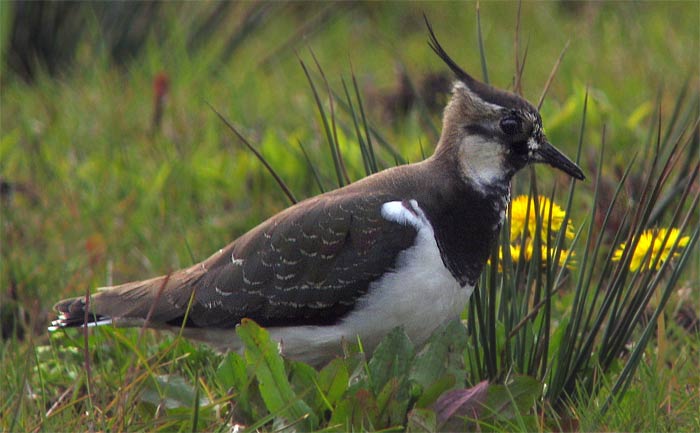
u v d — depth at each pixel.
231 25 18.70
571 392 9.15
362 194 9.09
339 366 8.41
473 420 8.31
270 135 13.88
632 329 9.14
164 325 9.49
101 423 8.62
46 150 14.52
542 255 9.59
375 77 17.70
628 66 17.14
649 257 9.15
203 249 12.44
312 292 9.02
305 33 19.00
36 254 12.17
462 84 9.34
